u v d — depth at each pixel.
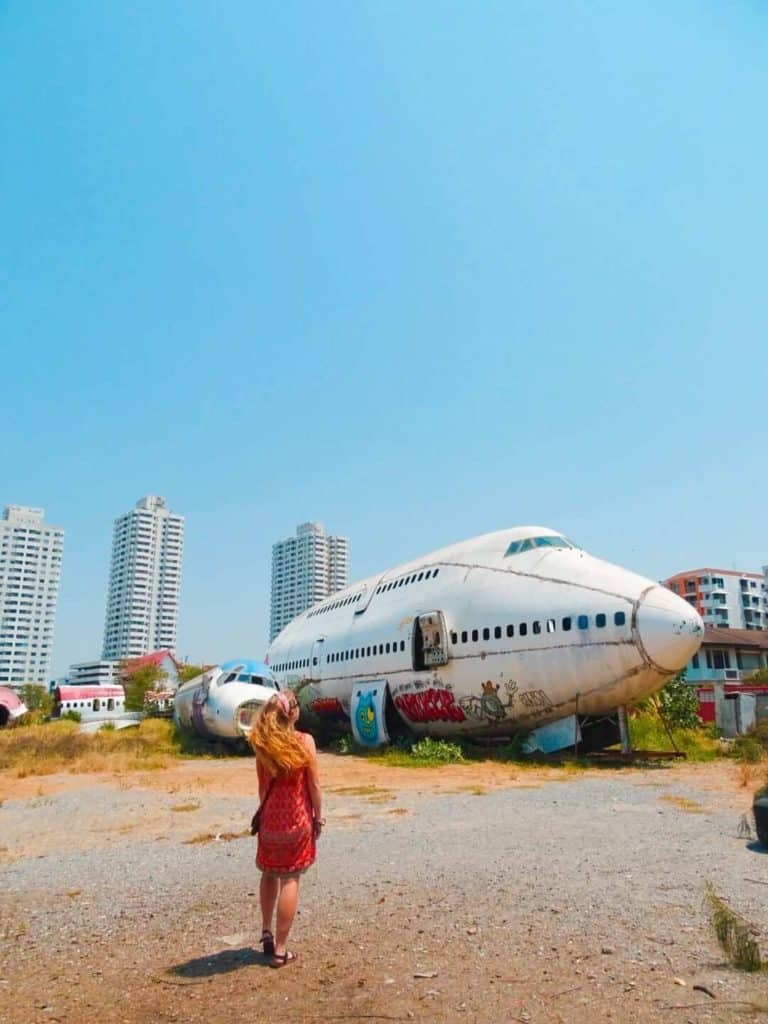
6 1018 4.20
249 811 12.66
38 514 142.12
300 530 152.25
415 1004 4.28
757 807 8.77
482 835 9.78
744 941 4.84
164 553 148.38
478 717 23.72
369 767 20.56
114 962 5.13
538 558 23.75
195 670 78.19
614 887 6.85
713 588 106.81
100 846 9.91
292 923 5.53
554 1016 4.08
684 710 27.44
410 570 29.34
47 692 99.38
